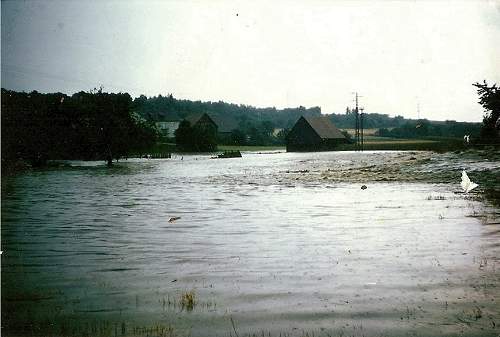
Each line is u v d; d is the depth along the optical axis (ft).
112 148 187.01
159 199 73.46
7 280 28.58
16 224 49.49
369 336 19.81
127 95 188.96
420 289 25.66
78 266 31.76
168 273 29.78
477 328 20.31
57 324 21.75
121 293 25.96
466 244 36.22
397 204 60.29
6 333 20.84
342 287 26.32
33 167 176.14
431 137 421.18
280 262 32.17
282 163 184.65
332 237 40.63
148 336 20.27
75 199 74.79
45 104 177.68
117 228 46.83
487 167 95.76
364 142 431.02
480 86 127.75
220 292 25.89
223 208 61.46
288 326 21.06
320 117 400.06
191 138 351.25
